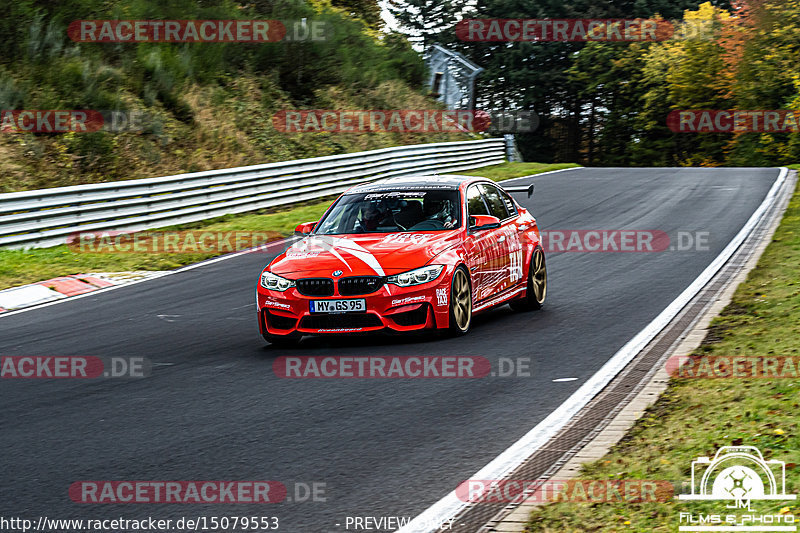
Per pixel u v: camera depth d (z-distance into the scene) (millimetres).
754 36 89250
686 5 103562
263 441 9406
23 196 24078
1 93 34906
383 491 7867
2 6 38219
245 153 42500
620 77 103000
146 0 46500
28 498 7867
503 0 103938
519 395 10992
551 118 110500
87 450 9234
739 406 9438
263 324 14344
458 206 15555
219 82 47875
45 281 21312
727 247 23172
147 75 42719
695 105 97500
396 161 43781
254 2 56406
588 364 12438
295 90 52531
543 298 17312
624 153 108188
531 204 35344
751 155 90812
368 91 57906
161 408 10828
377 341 14523
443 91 72438
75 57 39969
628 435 9109
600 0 101938
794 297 15258
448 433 9555
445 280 14125
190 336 15500
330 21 62219
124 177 35312
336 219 15734
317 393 11352
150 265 23719
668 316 15500
